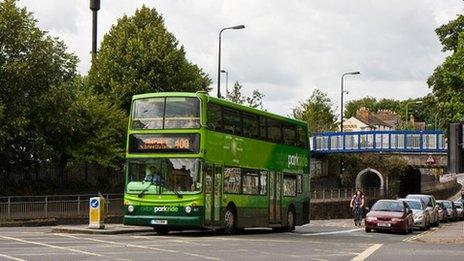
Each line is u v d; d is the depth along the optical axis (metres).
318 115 89.62
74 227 28.52
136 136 26.62
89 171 50.34
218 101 26.97
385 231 36.25
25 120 38.50
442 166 95.19
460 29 62.28
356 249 22.41
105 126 46.16
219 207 26.91
